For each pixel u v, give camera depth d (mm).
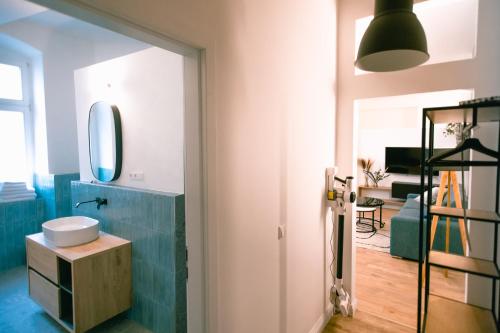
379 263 3600
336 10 2447
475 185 1990
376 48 1278
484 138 1956
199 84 1143
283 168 1733
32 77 3469
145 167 2213
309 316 2156
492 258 1968
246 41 1365
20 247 3289
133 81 2238
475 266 1526
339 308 2506
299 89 1878
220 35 1199
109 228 2416
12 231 3223
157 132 2105
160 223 2016
